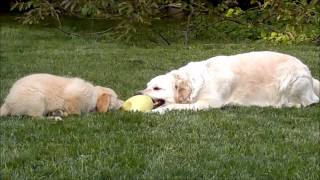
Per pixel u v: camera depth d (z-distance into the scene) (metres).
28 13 9.17
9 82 10.01
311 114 7.58
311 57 13.01
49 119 7.13
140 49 14.80
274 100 8.07
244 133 6.56
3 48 15.07
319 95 8.59
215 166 5.37
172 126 6.81
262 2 9.89
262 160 5.57
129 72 11.43
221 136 6.42
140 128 6.75
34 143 6.12
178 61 12.84
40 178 5.06
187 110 7.61
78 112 7.53
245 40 17.22
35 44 15.90
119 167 5.32
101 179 5.06
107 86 9.79
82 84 7.61
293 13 7.77
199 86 7.82
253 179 5.04
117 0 8.12
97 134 6.48
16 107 7.31
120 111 7.56
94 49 14.88
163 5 9.86
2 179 5.03
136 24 9.68
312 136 6.52
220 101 7.88
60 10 9.53
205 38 17.42
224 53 13.99
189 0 9.80
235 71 8.04
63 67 12.00
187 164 5.42
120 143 6.09
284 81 7.99
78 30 19.00
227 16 11.42
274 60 8.19
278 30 10.97
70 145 6.00
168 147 5.96
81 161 5.47
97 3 7.91
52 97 7.38
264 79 8.07
